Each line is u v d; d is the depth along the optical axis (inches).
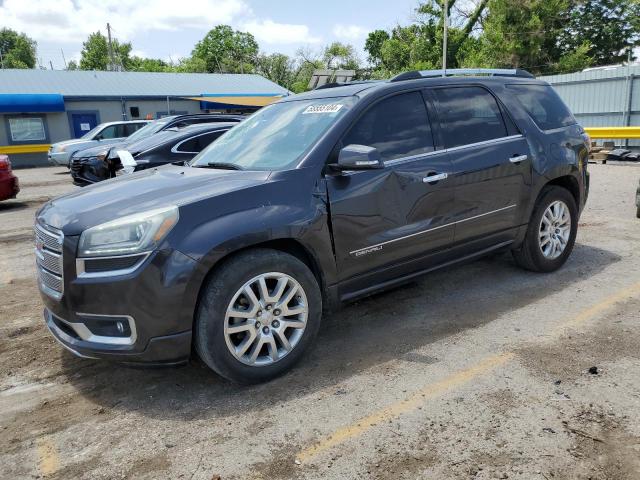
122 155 254.1
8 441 116.8
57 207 137.1
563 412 115.1
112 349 121.6
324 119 154.3
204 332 124.0
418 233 158.7
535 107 198.7
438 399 122.9
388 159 153.9
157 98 1224.2
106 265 120.4
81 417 125.0
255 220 127.8
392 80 166.1
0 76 1178.0
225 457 107.0
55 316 131.6
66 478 103.7
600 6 1534.2
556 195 198.2
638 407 115.7
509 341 150.7
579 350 142.9
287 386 132.9
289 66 2443.4
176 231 120.3
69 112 1123.9
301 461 104.3
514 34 1409.9
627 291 183.9
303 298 136.9
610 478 95.3
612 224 284.7
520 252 199.6
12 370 150.3
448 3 1502.2
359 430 112.9
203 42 2970.0
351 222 144.4
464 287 196.7
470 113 176.7
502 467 99.3
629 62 1526.8
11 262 271.3
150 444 112.7
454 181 164.9
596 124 730.2
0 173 427.5
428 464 101.3
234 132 184.7
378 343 154.6
